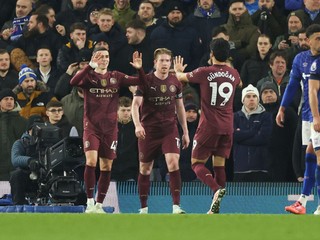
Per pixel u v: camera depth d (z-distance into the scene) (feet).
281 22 135.74
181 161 119.03
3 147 118.62
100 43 128.88
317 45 96.73
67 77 124.16
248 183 117.50
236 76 100.68
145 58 130.93
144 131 101.30
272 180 119.44
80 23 130.00
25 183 108.78
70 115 120.16
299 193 117.08
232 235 68.54
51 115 118.83
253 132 118.01
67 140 105.29
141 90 101.30
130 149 118.42
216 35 129.29
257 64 126.72
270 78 124.16
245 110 118.83
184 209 116.88
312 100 95.50
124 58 130.21
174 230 71.36
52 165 105.70
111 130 103.76
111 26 130.41
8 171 118.62
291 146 119.85
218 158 101.50
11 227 73.61
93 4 139.44
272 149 119.44
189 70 132.57
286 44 129.70
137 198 116.26
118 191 116.26
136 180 118.52
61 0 145.07
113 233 70.08
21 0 140.46
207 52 132.67
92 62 102.53
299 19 132.26
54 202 105.81
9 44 139.13
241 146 118.62
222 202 117.60
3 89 124.57
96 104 103.19
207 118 99.86
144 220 77.20
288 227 72.95
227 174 120.98
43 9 137.90
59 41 134.92
